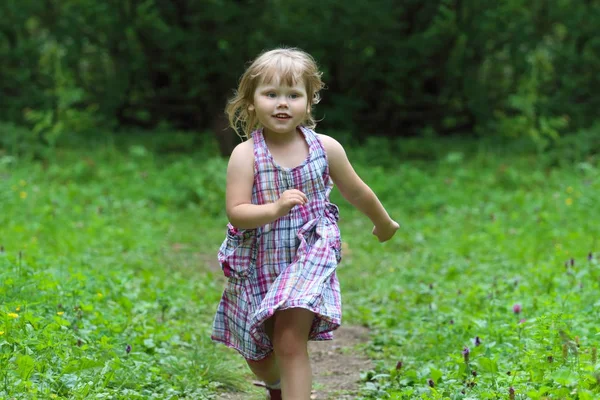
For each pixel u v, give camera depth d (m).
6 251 9.43
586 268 8.74
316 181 4.84
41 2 21.11
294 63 4.77
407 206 15.90
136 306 7.61
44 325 5.82
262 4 21.14
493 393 4.85
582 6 21.38
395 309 8.59
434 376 5.52
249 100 4.94
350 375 6.70
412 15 21.91
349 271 11.07
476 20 21.33
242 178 4.75
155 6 21.27
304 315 4.66
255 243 4.80
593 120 21.42
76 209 13.52
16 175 15.95
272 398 5.32
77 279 7.49
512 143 20.42
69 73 21.20
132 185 16.19
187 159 18.33
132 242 11.78
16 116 20.83
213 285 9.77
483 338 6.42
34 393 4.70
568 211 13.85
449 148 20.48
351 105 21.86
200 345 6.84
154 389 5.57
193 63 21.09
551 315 5.83
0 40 21.06
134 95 22.22
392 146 21.34
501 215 13.96
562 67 21.72
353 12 21.02
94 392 5.02
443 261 11.22
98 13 20.91
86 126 20.94
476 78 21.94
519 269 10.05
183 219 14.62
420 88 22.11
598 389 4.69
